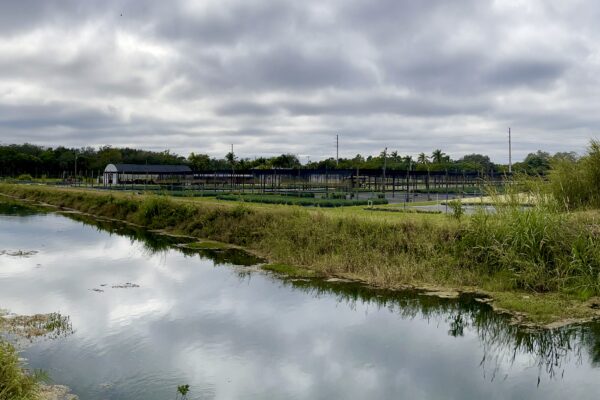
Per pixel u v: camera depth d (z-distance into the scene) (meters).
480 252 15.34
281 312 12.97
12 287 15.41
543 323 11.73
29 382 7.97
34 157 109.56
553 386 8.84
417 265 15.75
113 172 72.81
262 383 8.89
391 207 30.83
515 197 16.08
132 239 25.16
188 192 48.62
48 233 27.36
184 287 15.47
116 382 8.84
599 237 14.05
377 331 11.59
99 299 14.11
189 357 10.00
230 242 23.06
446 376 9.23
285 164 85.56
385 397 8.39
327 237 18.62
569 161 17.38
